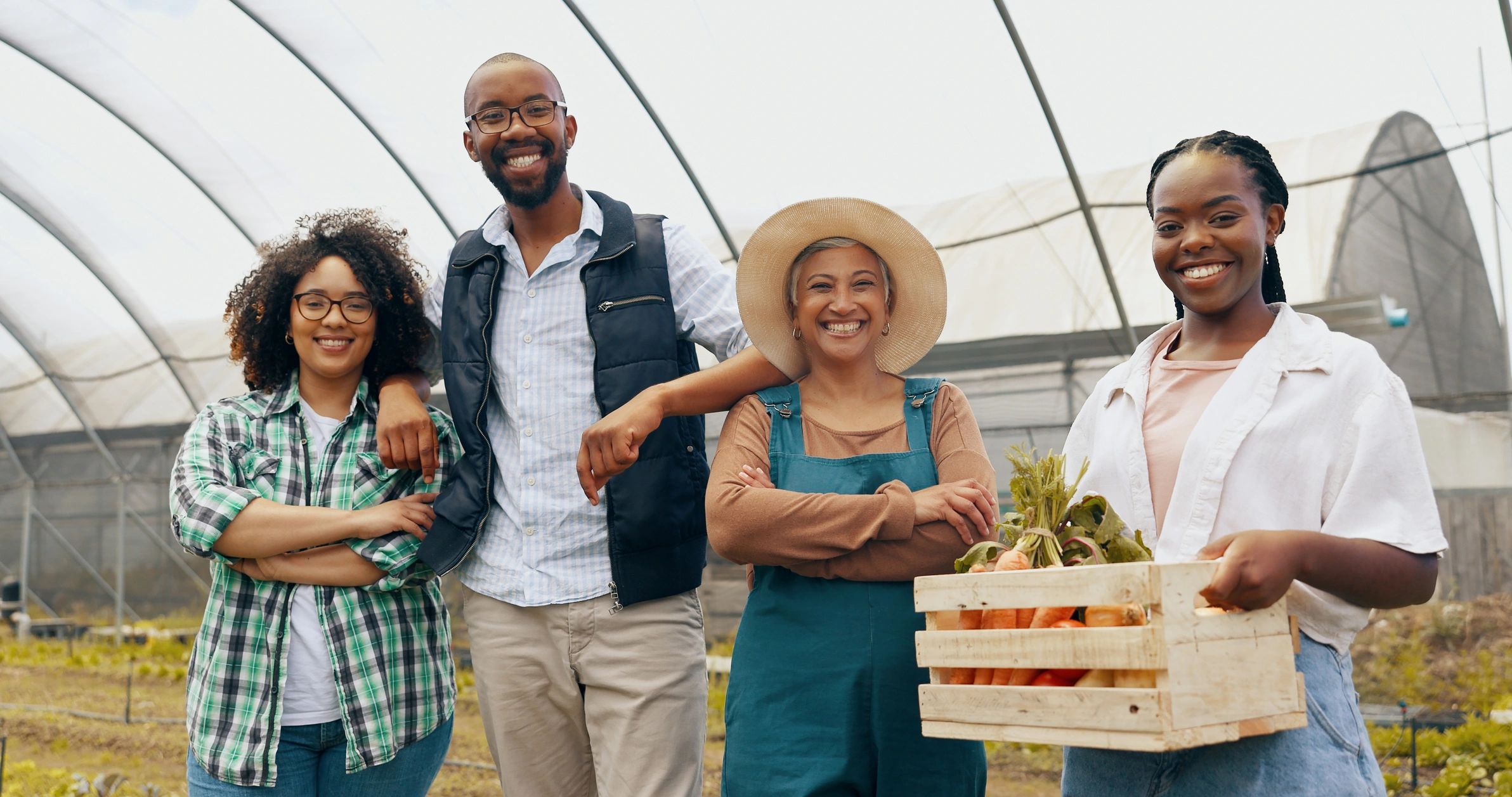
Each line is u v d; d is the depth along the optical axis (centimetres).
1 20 819
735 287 288
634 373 286
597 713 292
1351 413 184
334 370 289
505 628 292
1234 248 194
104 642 1270
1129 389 212
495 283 298
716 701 783
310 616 277
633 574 283
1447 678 645
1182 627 161
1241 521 188
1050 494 199
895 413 258
